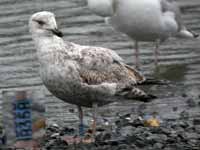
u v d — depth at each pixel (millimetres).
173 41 16406
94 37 16141
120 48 15562
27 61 14344
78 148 8742
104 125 10055
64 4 18547
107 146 8773
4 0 18594
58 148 8742
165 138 9109
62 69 8742
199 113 10984
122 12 14500
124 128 9750
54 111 11172
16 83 12922
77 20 17297
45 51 8805
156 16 14477
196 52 15477
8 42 15617
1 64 14133
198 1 19125
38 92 8258
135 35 14797
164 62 14781
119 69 9266
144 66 14516
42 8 18094
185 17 18016
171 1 15102
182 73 13953
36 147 8312
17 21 17062
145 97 9477
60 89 8906
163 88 12531
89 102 9180
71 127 10070
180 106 11492
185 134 9391
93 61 9000
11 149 8242
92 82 8938
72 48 8961
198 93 12391
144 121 10117
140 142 8812
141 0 14375
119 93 9266
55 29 8852
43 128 8367
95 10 14766
